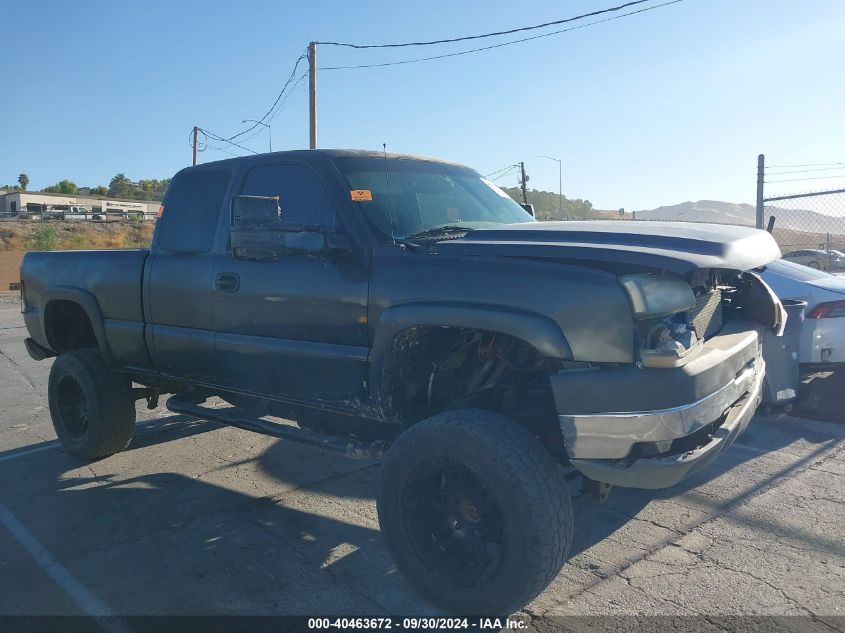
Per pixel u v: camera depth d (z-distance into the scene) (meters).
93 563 3.72
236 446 5.76
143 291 4.66
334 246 3.44
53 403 5.52
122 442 5.37
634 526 4.01
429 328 3.32
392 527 3.20
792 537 3.79
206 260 4.23
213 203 4.33
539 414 3.36
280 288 3.78
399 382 3.46
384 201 3.75
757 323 3.93
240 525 4.18
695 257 2.84
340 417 4.09
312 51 21.20
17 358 10.90
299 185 3.91
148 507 4.49
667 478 2.88
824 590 3.25
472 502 3.02
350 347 3.52
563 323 2.85
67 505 4.56
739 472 4.75
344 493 4.66
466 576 3.04
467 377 3.55
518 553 2.80
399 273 3.32
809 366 6.03
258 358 3.93
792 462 4.90
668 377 2.79
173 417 6.73
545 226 3.51
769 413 5.53
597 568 3.54
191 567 3.65
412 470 3.10
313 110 21.41
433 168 4.33
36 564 3.73
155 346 4.60
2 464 5.45
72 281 5.26
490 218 4.21
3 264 35.84
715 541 3.78
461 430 2.93
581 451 2.88
